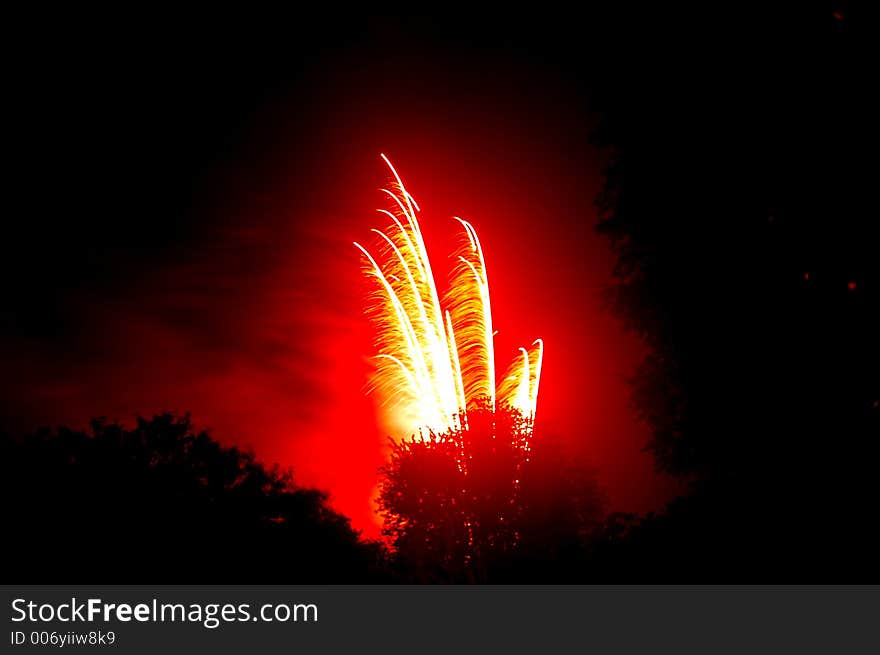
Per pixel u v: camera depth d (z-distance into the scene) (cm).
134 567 2072
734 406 1695
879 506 1484
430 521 2017
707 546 1661
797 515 1570
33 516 2102
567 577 1909
